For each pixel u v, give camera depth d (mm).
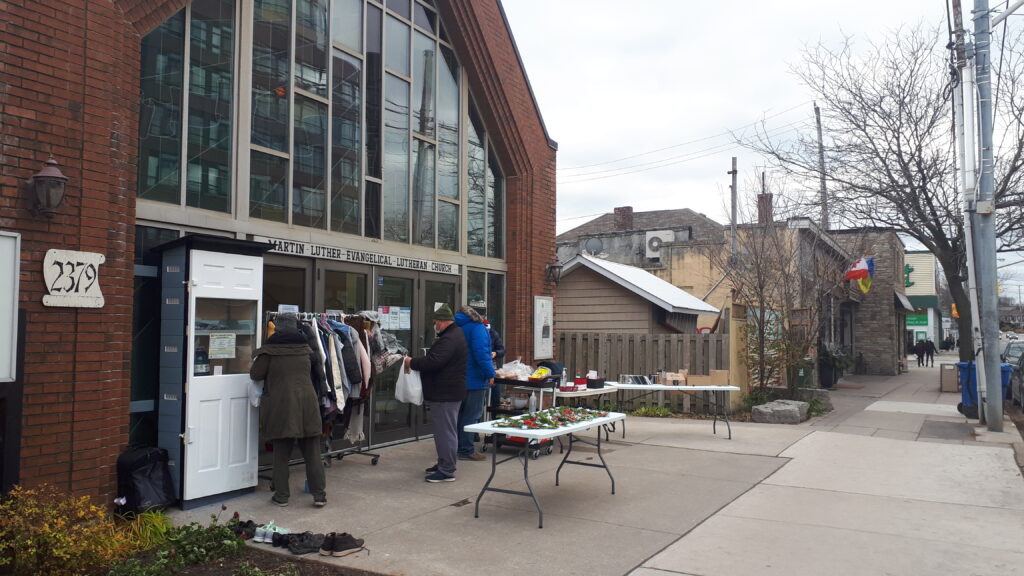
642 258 26953
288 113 8492
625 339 14391
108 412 6105
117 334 6230
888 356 27641
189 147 7328
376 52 9945
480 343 8656
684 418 13234
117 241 6266
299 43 8703
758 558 5379
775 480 7977
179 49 7277
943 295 65062
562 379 10039
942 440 10688
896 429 11828
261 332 7180
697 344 13805
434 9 11086
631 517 6469
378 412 9664
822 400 14766
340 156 9227
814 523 6309
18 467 5297
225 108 7742
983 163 11945
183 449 6500
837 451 9719
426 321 10586
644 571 5102
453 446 7848
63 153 5883
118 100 6320
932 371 31734
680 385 11953
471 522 6305
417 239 10516
